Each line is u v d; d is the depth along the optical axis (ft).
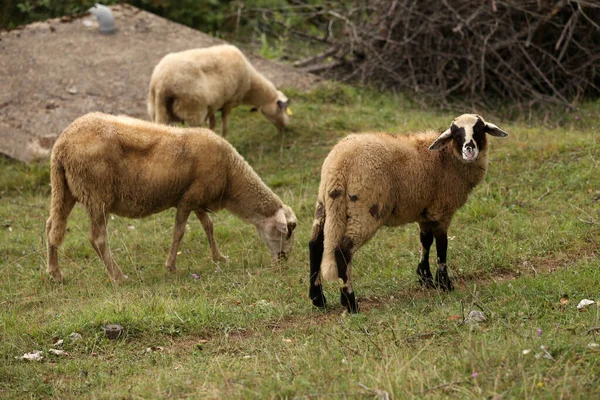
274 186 43.88
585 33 58.08
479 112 55.21
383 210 25.44
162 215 40.75
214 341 24.34
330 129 50.52
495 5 56.13
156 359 23.18
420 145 26.66
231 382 19.65
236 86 47.39
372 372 19.38
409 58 59.00
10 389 21.38
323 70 64.03
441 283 27.81
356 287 28.99
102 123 31.07
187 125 44.86
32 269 34.14
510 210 35.99
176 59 43.88
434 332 22.52
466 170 26.86
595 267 27.76
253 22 77.00
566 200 36.29
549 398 17.03
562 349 19.72
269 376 19.85
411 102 57.98
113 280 31.65
